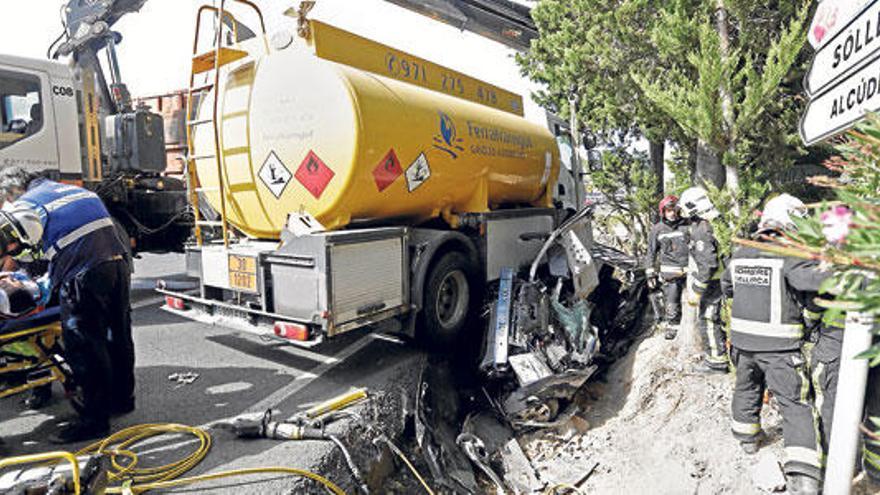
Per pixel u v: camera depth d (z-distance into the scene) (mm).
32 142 6164
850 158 1391
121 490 2668
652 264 5871
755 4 3859
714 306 4422
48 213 3158
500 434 4332
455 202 5645
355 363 4738
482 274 5652
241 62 4766
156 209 7961
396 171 4625
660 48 4238
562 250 5742
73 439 3293
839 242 937
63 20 8391
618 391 4941
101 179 7074
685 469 3598
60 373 3518
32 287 3160
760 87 3707
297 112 4434
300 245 4008
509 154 6117
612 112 5723
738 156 3990
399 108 4637
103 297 3303
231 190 4930
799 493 2920
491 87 6566
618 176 8188
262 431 3361
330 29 4492
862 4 1669
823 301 1039
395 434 3783
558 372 4609
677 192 5680
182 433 3402
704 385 4305
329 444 3271
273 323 4262
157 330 5773
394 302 4531
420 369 4617
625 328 6344
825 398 2961
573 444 4277
